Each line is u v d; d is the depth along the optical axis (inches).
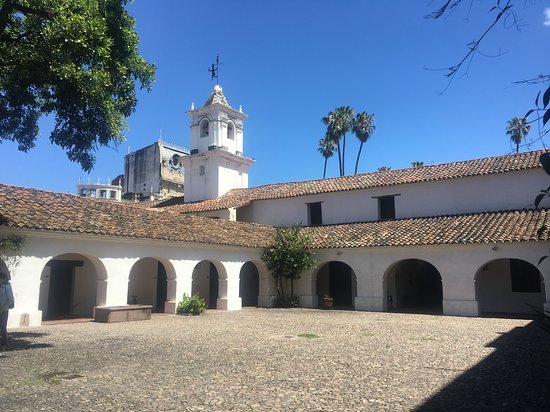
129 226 657.0
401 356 359.6
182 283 716.0
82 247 586.6
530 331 507.5
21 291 518.3
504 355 360.8
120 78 385.4
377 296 783.1
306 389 258.5
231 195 1135.6
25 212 546.3
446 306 709.9
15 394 244.5
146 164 1868.8
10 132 399.5
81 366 316.5
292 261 842.8
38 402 230.4
